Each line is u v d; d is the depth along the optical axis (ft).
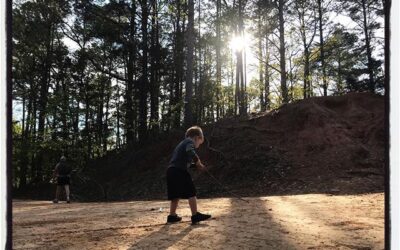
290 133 62.44
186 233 17.85
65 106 95.40
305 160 54.85
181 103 84.69
